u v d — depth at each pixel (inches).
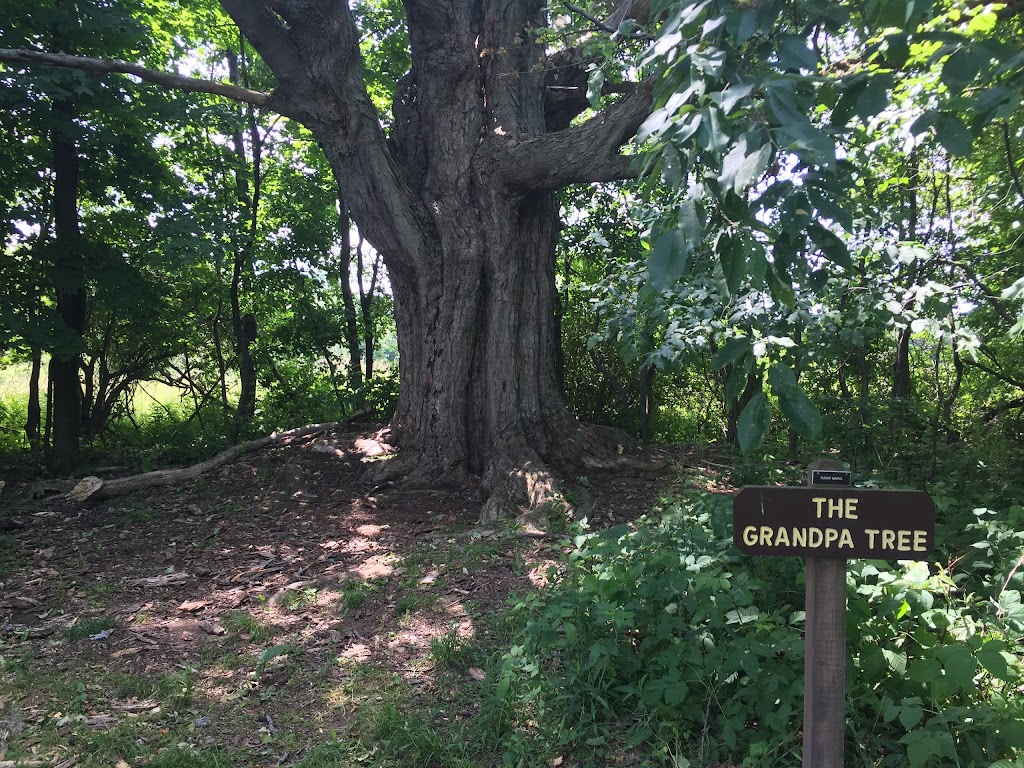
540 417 319.0
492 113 316.8
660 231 88.7
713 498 163.2
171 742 132.3
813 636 91.9
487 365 313.0
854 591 116.0
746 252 81.1
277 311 544.7
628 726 125.0
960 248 261.6
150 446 514.0
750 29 77.3
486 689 138.4
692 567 127.8
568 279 458.3
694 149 79.1
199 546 253.9
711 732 119.3
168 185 449.4
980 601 123.9
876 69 79.8
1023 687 113.8
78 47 393.7
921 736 95.9
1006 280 265.9
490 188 309.9
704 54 81.7
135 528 280.8
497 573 208.2
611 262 402.0
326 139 296.4
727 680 115.0
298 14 272.5
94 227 460.1
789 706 109.4
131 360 548.1
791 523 89.1
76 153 413.1
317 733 134.3
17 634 183.3
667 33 86.3
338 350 618.2
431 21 312.8
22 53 266.7
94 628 184.9
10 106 364.5
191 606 198.1
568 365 487.8
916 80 118.6
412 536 250.5
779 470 261.7
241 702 146.3
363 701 143.3
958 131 75.6
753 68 90.1
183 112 399.2
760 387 99.1
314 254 513.0
